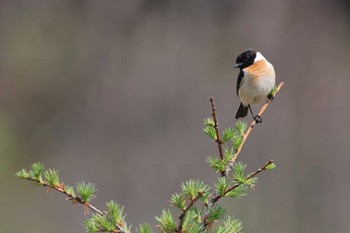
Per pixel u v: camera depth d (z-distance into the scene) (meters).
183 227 7.85
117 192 12.29
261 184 11.78
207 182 12.29
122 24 15.87
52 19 15.99
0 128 13.49
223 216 7.96
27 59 15.48
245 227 10.43
